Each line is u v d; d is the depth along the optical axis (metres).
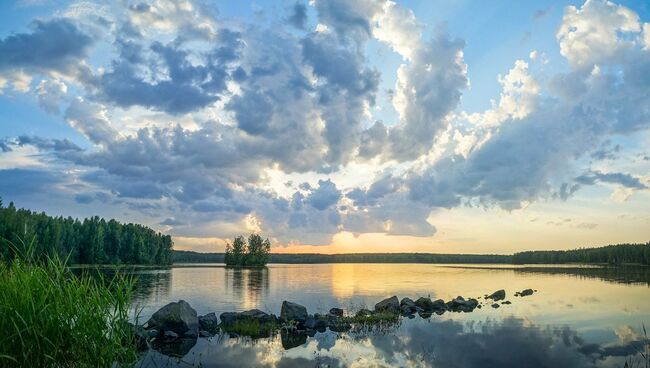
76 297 9.30
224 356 16.00
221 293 43.97
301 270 125.00
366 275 90.19
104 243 131.25
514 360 15.59
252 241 162.00
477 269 137.12
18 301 8.73
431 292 46.62
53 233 97.06
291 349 17.36
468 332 21.44
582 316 26.78
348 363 15.03
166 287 51.41
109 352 9.38
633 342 18.78
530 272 105.56
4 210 82.06
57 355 8.90
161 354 16.17
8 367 8.42
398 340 19.39
